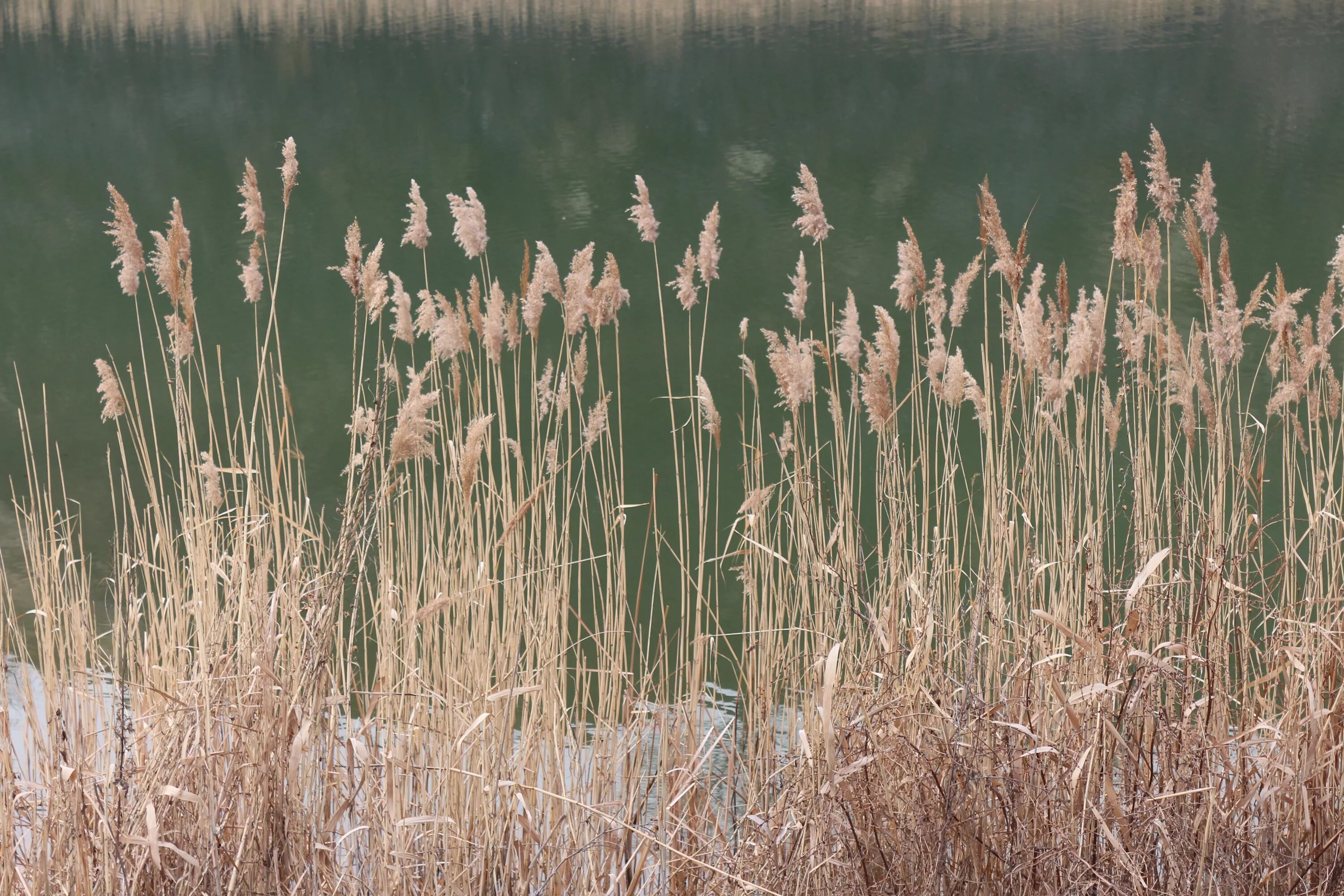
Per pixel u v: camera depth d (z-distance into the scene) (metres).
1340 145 22.30
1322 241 16.28
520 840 4.18
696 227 18.81
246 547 4.05
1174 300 13.12
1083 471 4.41
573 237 18.36
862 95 30.38
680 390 11.80
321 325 14.51
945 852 3.74
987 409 4.26
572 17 49.12
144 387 12.30
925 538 4.28
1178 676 3.78
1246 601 4.11
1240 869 3.85
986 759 3.86
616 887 4.16
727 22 45.56
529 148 25.52
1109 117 26.28
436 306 4.38
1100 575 4.10
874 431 4.29
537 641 4.32
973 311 13.66
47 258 17.84
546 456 4.42
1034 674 4.07
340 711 4.59
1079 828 3.88
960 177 21.66
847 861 3.83
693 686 4.30
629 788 4.24
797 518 4.59
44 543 4.42
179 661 4.12
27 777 4.10
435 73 35.75
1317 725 3.78
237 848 3.82
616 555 5.48
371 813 3.94
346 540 3.89
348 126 28.39
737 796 4.34
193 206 20.91
